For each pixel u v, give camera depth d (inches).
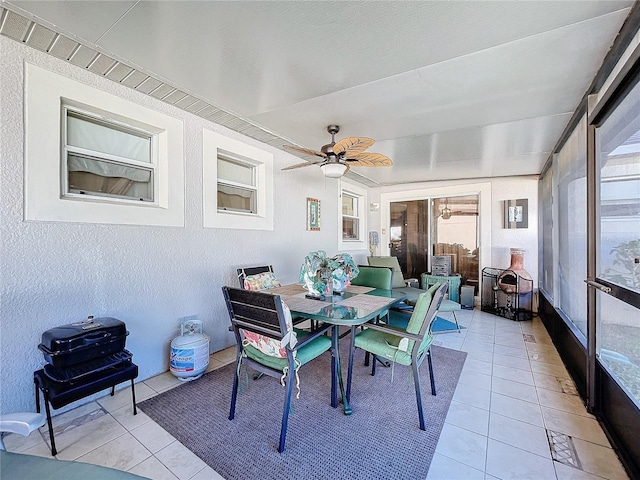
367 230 245.0
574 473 57.1
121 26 59.4
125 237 89.4
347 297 98.6
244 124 113.7
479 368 103.3
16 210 69.6
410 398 84.2
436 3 51.8
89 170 84.5
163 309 99.4
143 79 82.4
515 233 189.8
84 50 69.5
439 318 168.9
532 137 118.9
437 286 79.9
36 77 71.7
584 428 70.4
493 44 63.0
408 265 231.6
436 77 77.0
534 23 56.2
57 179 75.8
